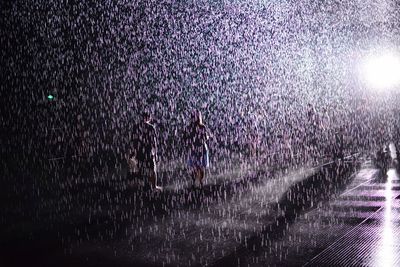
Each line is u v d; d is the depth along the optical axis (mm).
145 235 5953
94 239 5844
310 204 7652
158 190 9789
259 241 5453
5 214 7770
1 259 5078
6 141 23188
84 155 18766
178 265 4672
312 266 4469
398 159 13039
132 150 10531
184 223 6578
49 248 5492
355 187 9227
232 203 8039
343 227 5992
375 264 4465
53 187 11195
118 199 8945
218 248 5223
